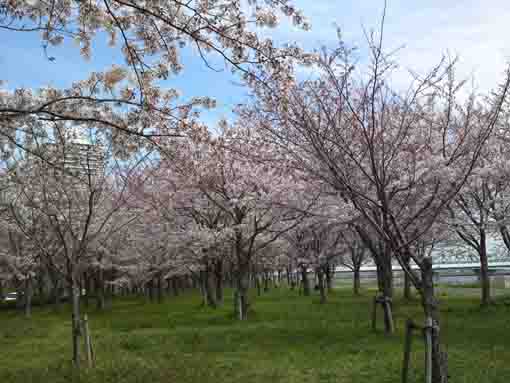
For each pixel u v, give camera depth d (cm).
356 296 3381
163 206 2053
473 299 2611
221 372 999
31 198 1230
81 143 1155
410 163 1066
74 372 1017
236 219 1942
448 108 1121
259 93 859
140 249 2925
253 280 5978
